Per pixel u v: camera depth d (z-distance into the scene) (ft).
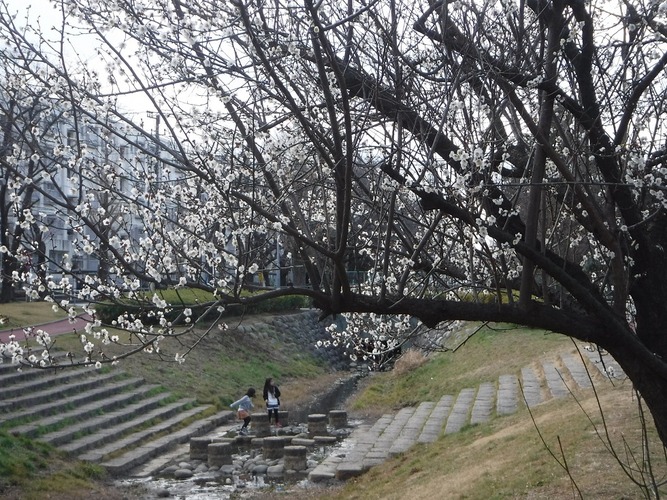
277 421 74.84
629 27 19.97
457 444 51.65
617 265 18.84
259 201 19.31
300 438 68.85
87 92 18.28
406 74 22.82
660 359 18.89
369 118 21.43
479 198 18.93
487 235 18.08
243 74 18.81
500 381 73.10
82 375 70.95
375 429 68.85
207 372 90.89
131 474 55.52
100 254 19.16
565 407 49.57
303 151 22.08
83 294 19.38
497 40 22.49
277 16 19.19
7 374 62.18
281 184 22.35
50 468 49.90
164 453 62.28
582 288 18.35
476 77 20.39
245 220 20.76
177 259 20.68
